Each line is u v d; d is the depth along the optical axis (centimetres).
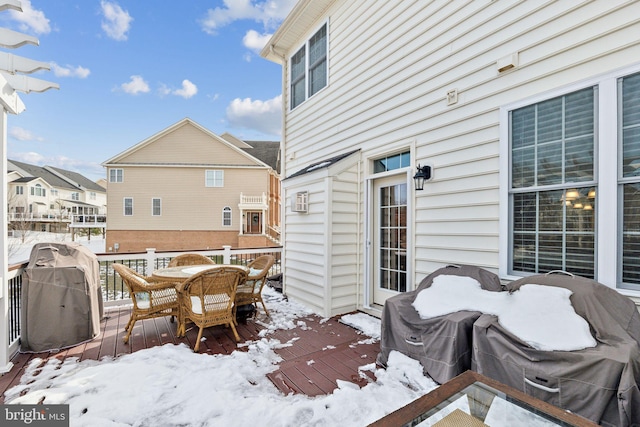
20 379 240
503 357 187
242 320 391
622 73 209
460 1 308
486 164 286
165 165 1600
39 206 2820
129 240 1584
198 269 379
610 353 155
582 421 117
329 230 409
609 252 212
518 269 264
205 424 186
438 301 248
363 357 281
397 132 378
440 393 135
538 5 250
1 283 254
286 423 186
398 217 388
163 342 318
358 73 441
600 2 219
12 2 207
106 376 242
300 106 584
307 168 509
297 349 299
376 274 419
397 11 379
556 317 186
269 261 420
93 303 329
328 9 503
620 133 211
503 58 270
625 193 210
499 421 127
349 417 191
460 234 306
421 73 348
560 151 239
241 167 1644
